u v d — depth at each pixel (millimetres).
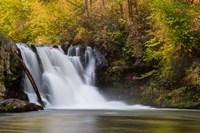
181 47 22375
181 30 21797
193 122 13102
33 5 35812
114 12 28797
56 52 24875
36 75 22812
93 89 24922
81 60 25844
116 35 26188
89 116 15367
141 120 13766
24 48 22781
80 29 27953
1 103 17375
